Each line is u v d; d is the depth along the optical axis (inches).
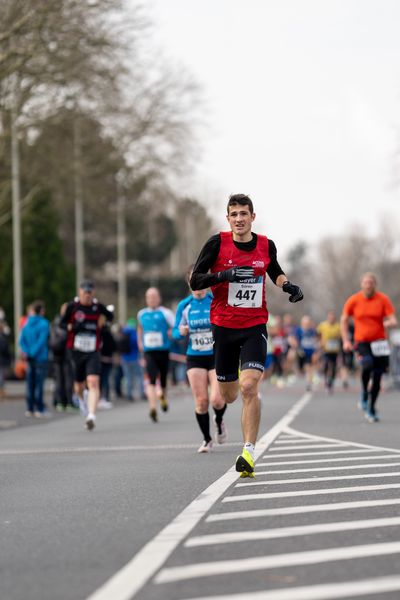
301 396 3193.9
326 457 1258.6
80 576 625.3
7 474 1170.0
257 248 1070.4
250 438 1055.6
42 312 2393.0
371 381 1931.6
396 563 637.3
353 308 1923.0
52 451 1465.3
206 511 843.4
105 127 4281.5
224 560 653.9
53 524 813.9
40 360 2385.6
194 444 1504.7
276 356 4101.9
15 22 3501.5
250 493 943.0
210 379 1398.9
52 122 3954.2
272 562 644.1
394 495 920.9
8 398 3339.1
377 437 1567.4
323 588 573.0
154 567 637.9
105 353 2711.6
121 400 3157.0
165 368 2046.0
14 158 4092.0
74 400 2640.3
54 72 3661.4
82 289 1897.1
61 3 3462.1
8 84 3784.5
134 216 7362.2
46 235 6628.9
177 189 4899.1
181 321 1391.5
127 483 1048.8
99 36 3577.8
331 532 740.7
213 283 1049.5
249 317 1069.1
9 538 757.9
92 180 4424.2
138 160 4493.1
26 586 602.9
